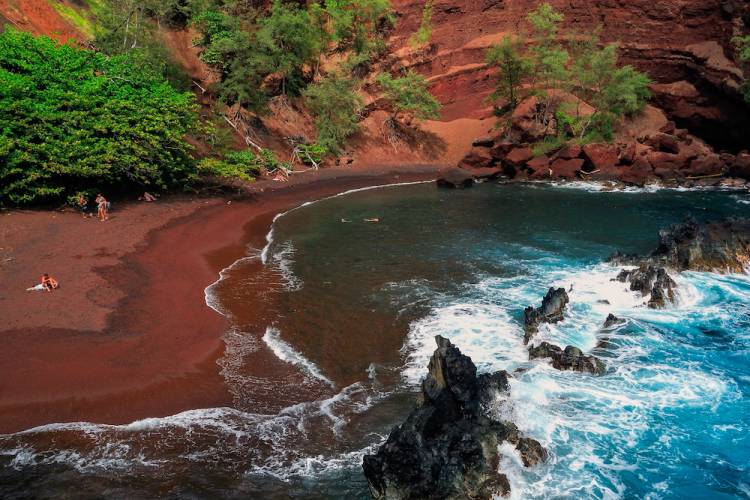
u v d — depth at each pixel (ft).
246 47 188.03
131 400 58.03
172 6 200.44
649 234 120.88
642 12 233.14
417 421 45.93
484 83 258.37
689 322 72.84
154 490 45.68
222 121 185.88
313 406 57.82
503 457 46.55
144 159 131.13
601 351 66.13
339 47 249.55
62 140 114.01
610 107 212.84
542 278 93.35
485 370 62.75
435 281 93.91
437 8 266.16
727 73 200.23
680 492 44.32
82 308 75.97
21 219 106.73
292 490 45.80
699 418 53.31
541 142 208.44
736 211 140.46
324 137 208.44
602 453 48.60
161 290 86.74
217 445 51.49
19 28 149.79
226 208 142.10
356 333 75.00
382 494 42.93
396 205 158.81
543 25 221.87
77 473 47.60
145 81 140.05
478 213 146.61
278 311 82.28
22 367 61.46
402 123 237.45
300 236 124.67
